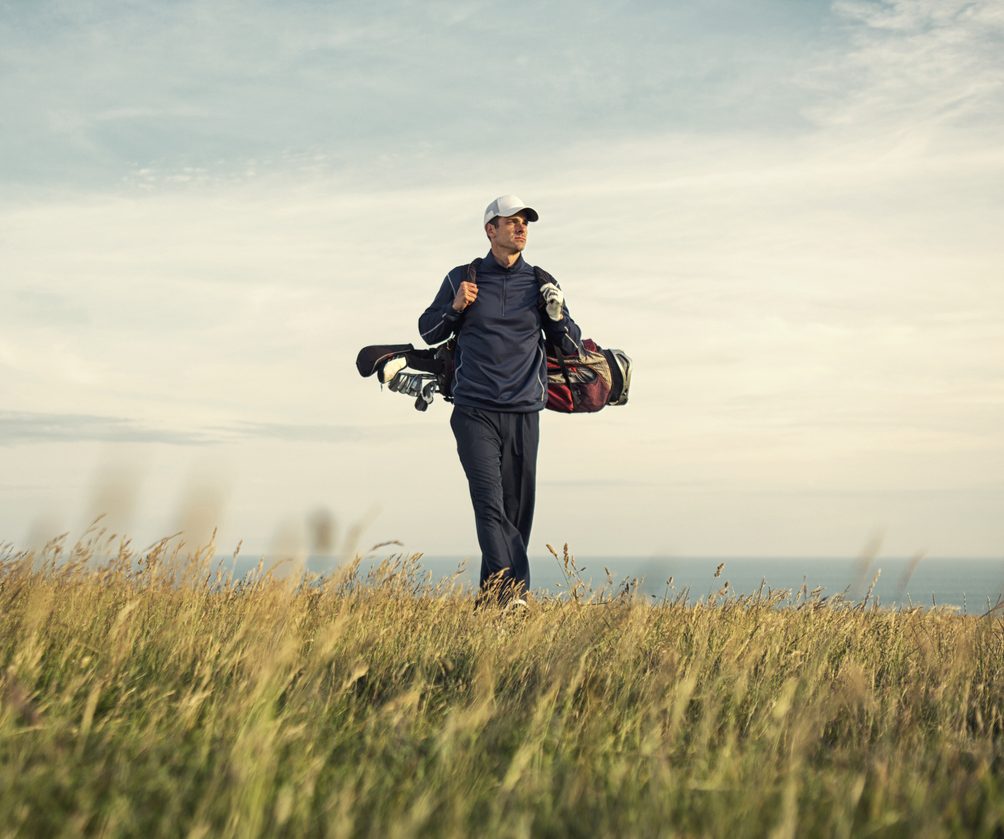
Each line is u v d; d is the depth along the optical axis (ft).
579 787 9.94
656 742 11.09
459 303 23.94
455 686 14.71
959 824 9.14
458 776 10.18
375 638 15.81
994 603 16.84
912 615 19.77
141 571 17.46
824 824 9.27
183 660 14.33
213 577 18.11
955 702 13.98
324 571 17.21
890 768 10.70
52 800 9.12
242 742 10.08
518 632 16.62
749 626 18.17
